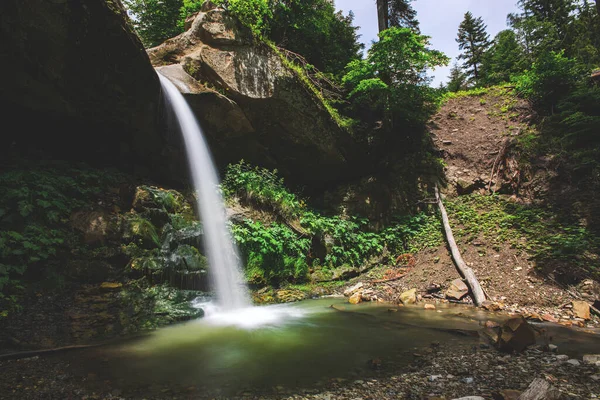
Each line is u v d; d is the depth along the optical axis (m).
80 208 6.83
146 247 6.89
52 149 7.90
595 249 7.71
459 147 13.90
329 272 9.62
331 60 15.09
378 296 8.08
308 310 6.88
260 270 8.41
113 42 6.80
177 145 9.16
